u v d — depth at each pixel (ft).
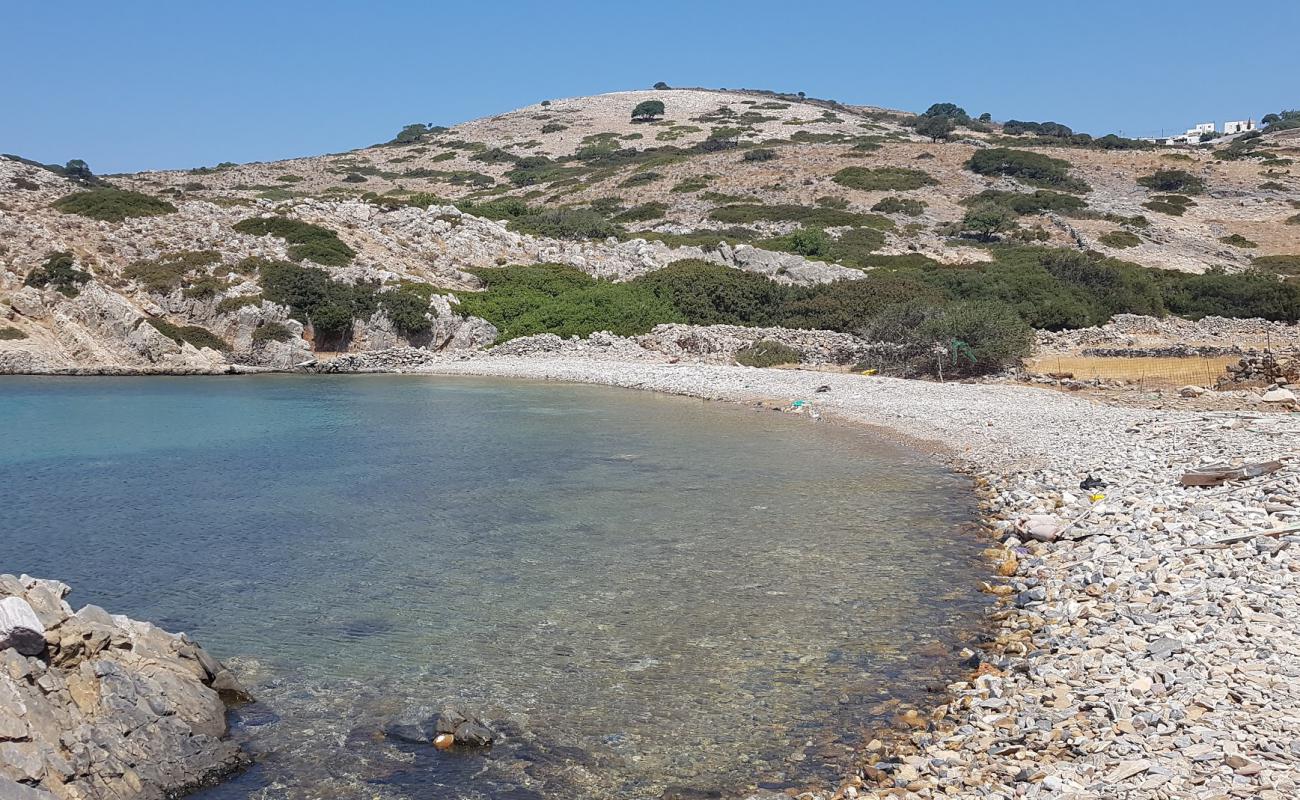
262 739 31.19
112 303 167.63
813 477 70.33
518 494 65.87
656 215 302.04
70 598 44.27
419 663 36.94
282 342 172.96
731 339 166.20
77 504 63.62
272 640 39.29
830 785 27.63
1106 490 57.82
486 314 188.44
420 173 435.53
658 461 77.71
